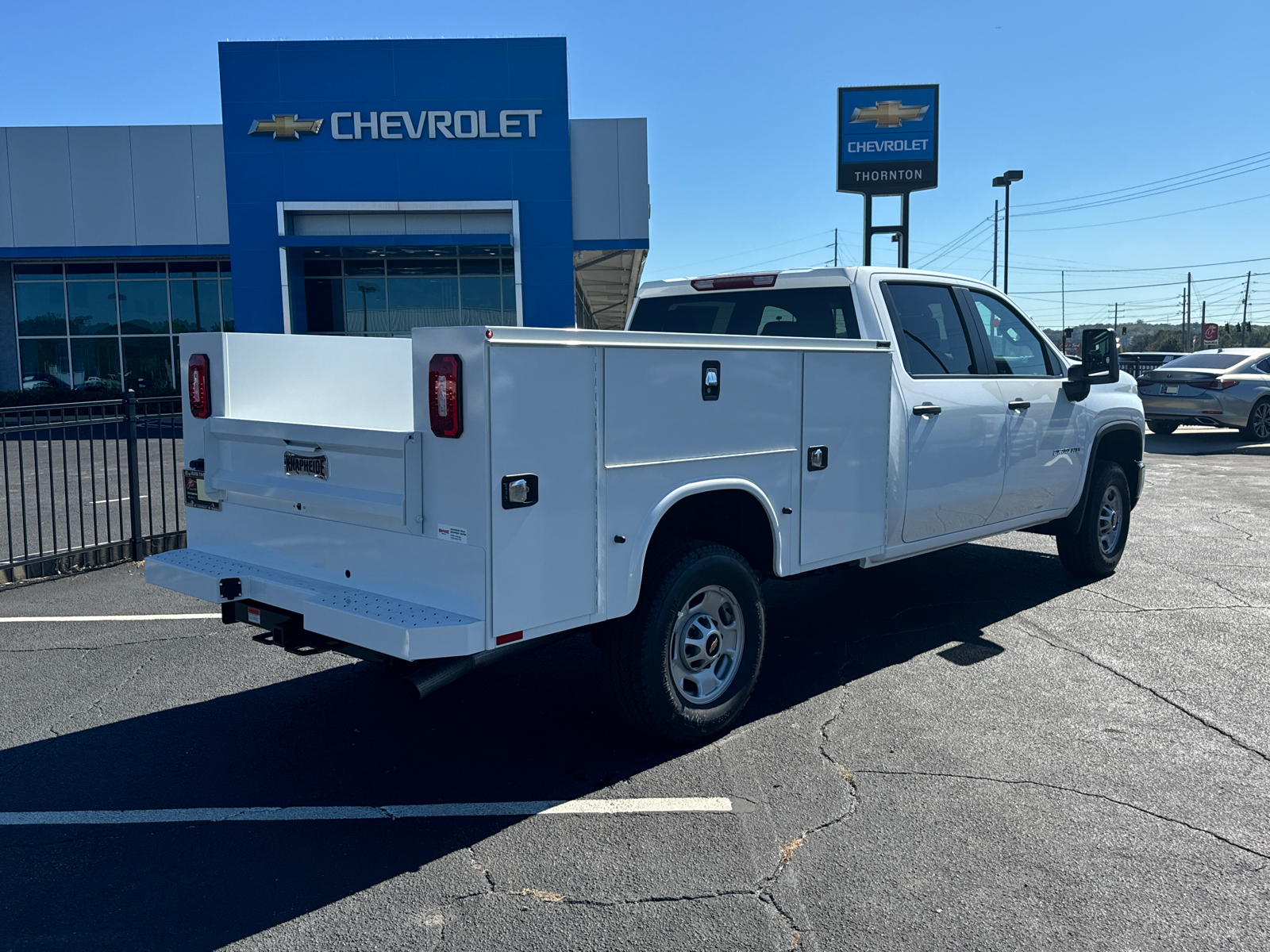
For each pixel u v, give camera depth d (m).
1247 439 17.95
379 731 4.57
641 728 4.14
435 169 25.03
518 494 3.41
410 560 3.59
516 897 3.11
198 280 30.28
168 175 28.67
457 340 3.34
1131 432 7.38
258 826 3.61
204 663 5.56
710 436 4.15
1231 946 2.81
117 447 8.20
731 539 4.66
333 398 4.96
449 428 3.36
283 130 24.72
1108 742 4.29
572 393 3.57
